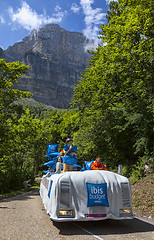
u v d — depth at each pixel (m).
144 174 10.84
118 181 5.49
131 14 13.09
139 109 11.91
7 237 4.53
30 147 35.12
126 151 15.44
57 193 5.09
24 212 7.49
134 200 8.48
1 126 21.31
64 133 43.94
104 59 15.54
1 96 21.27
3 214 7.11
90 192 5.15
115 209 5.20
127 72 12.74
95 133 17.72
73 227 5.39
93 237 4.53
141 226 5.57
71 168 6.77
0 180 21.98
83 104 19.12
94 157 19.84
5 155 24.12
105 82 15.35
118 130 14.42
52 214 5.13
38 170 43.09
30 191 20.17
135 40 13.14
